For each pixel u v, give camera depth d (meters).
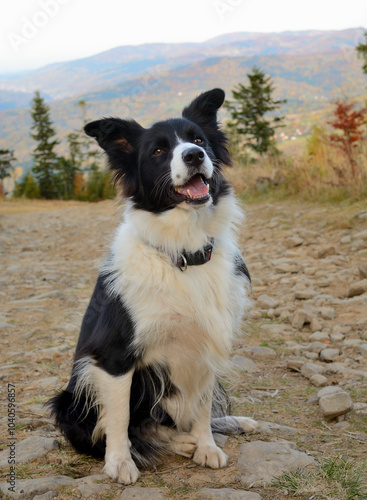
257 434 3.02
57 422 2.88
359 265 6.17
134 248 2.81
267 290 6.48
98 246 11.58
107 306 2.72
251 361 4.36
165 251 2.80
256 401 3.59
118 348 2.64
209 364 2.80
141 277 2.70
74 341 5.13
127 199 3.18
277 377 4.09
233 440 2.96
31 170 58.78
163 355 2.76
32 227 16.98
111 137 3.24
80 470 2.68
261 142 28.86
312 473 2.40
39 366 4.42
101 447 2.80
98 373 2.66
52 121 57.69
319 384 3.84
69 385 2.96
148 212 2.93
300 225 9.47
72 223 17.34
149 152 3.03
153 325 2.65
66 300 6.93
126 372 2.65
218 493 2.27
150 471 2.67
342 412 3.14
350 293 5.73
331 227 8.66
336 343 4.64
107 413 2.66
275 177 13.91
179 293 2.71
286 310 5.61
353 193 10.36
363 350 4.30
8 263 10.30
